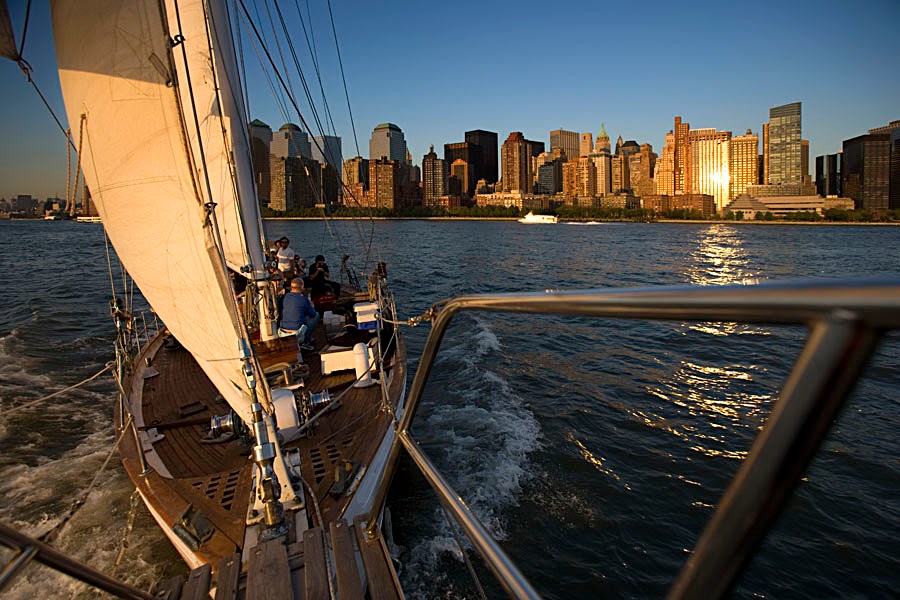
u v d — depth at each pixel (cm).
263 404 388
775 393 1080
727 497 49
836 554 593
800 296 39
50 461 746
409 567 544
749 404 1011
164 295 403
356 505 428
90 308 2055
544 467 738
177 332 416
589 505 656
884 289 32
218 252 369
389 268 3678
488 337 1507
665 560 576
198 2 562
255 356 373
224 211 660
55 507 630
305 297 779
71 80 366
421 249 5619
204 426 583
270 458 360
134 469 491
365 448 506
